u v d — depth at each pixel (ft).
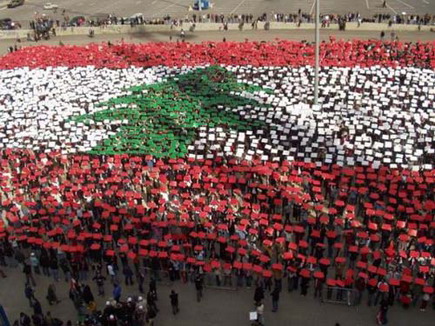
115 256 111.65
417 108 161.79
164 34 274.36
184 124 161.58
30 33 287.07
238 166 137.90
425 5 296.30
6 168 148.56
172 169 140.87
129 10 333.42
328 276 109.40
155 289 104.37
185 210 124.06
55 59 218.38
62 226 122.21
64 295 110.52
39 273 115.96
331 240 111.04
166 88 188.34
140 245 112.37
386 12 286.05
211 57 211.41
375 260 106.01
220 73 196.03
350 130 150.92
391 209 118.73
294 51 208.74
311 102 169.78
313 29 265.54
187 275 110.63
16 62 217.15
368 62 194.90
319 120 157.28
